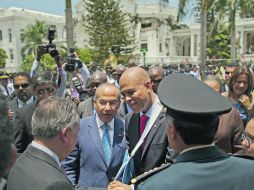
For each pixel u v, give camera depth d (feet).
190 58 163.63
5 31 246.68
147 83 10.07
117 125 11.00
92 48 104.32
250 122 9.03
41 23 218.79
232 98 15.21
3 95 3.69
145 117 10.36
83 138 10.56
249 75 14.76
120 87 10.16
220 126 11.58
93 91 17.66
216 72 47.65
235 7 65.00
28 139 13.14
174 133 5.36
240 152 9.58
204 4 56.49
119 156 10.55
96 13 96.89
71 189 6.03
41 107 6.52
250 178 5.01
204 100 5.19
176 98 5.26
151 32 188.44
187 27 199.41
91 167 10.39
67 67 21.89
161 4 61.41
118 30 97.81
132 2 176.96
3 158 3.44
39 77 13.35
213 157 5.21
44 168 6.03
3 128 3.48
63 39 201.98
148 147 9.93
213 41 135.74
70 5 40.50
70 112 6.58
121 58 87.10
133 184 5.47
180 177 4.98
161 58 159.12
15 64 243.40
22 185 5.85
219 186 4.92
